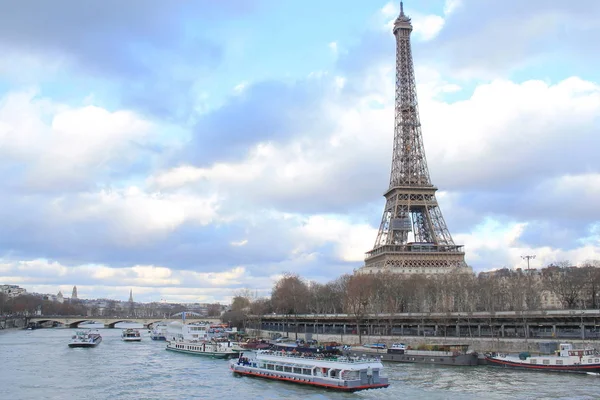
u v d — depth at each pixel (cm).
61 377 18262
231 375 18875
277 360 17800
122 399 14688
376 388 15712
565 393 14712
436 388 15712
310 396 15050
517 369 19300
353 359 16588
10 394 15238
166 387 16488
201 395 15288
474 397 14425
